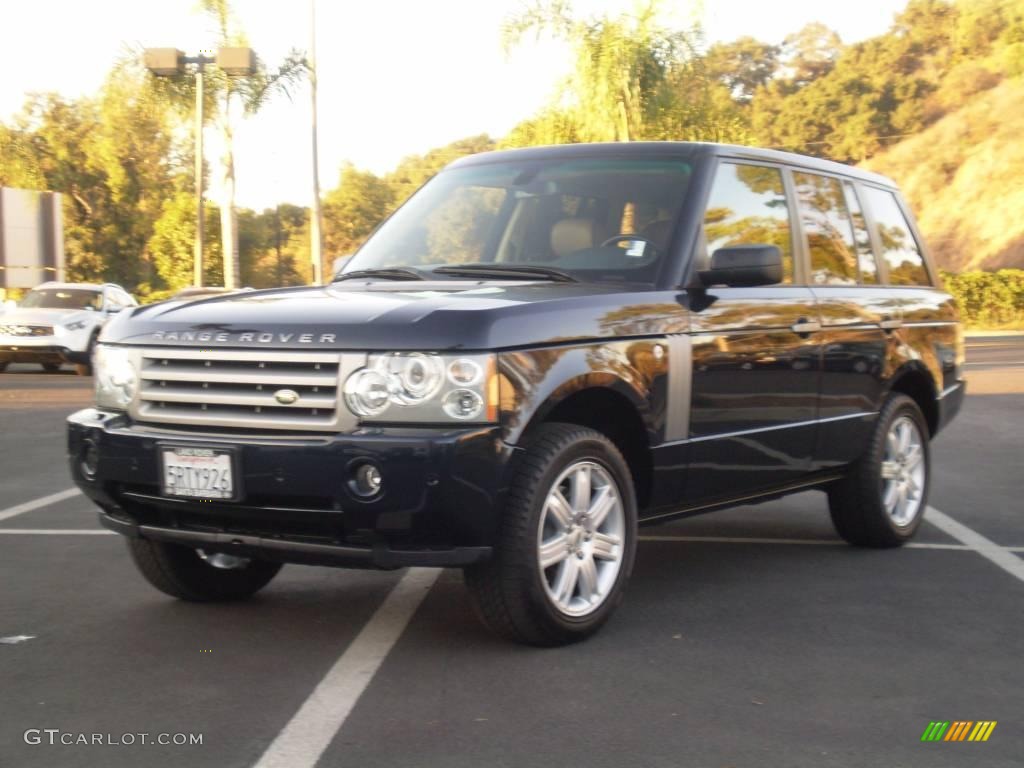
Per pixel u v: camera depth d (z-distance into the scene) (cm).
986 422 1292
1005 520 755
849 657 463
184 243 4466
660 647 475
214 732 382
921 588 577
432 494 420
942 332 730
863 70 9000
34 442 1149
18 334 2022
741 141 3209
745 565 630
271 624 510
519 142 3253
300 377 440
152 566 526
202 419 455
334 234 8662
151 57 2797
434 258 575
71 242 5016
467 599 553
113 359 485
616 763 357
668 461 513
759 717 397
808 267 619
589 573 480
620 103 3080
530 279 529
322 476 426
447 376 427
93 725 389
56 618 520
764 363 562
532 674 439
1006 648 477
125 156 4975
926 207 8000
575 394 475
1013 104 8112
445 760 359
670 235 537
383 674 440
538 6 3084
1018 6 5369
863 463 652
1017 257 7300
